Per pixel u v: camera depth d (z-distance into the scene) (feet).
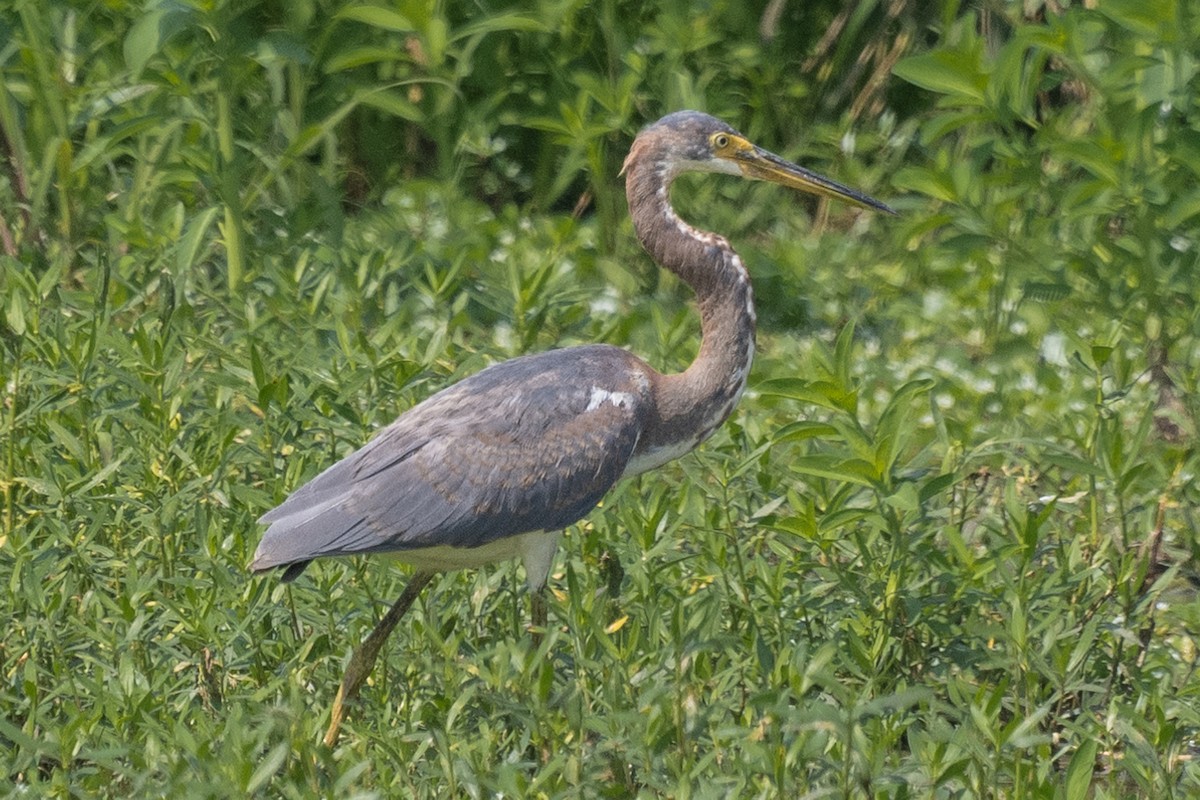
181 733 24.70
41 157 50.31
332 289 47.11
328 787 24.93
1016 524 30.96
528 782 27.37
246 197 50.49
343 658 31.19
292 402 35.68
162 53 51.13
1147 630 32.81
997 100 44.91
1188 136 44.29
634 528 30.96
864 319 52.60
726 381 34.17
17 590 30.48
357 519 30.09
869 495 33.58
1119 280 46.26
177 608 29.43
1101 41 48.44
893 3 61.31
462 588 32.48
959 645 31.86
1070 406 43.96
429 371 37.86
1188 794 27.09
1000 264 53.01
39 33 49.01
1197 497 38.34
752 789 25.96
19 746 28.30
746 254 54.39
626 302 51.65
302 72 54.85
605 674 27.53
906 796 24.81
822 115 63.00
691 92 54.80
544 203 58.03
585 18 59.62
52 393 34.94
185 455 34.12
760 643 27.58
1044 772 25.48
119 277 43.62
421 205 56.49
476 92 60.49
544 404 31.37
